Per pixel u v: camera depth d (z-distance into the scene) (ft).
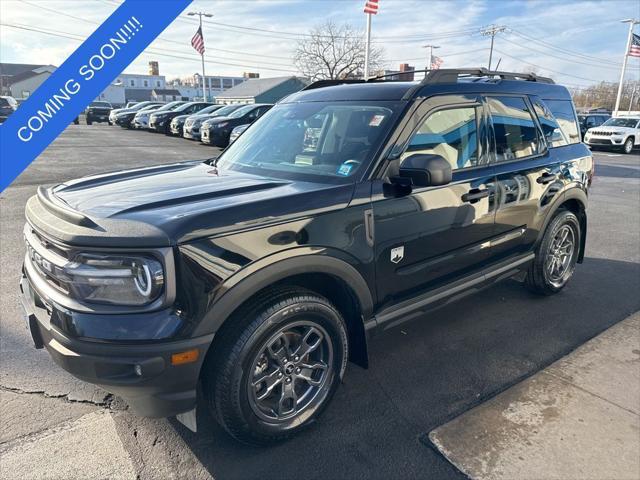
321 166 9.65
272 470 7.91
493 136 11.82
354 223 8.64
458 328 12.91
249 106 59.41
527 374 10.74
